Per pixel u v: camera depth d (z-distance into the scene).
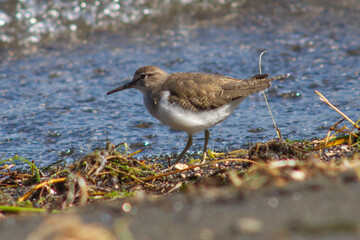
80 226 4.86
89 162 8.63
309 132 11.09
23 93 14.05
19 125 12.08
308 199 5.09
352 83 14.01
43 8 18.03
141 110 13.20
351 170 6.03
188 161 10.29
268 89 13.95
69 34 18.42
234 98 9.62
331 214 4.68
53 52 17.22
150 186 8.51
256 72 14.96
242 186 5.91
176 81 9.74
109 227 4.95
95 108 13.19
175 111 9.48
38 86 14.55
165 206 5.41
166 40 18.08
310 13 20.30
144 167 9.22
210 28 19.16
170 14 20.11
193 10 20.48
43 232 4.79
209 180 7.97
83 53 17.09
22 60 16.53
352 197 5.04
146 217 5.09
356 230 4.33
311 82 14.22
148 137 11.62
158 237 4.57
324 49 16.80
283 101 13.25
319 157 9.04
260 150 9.10
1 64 16.16
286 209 4.90
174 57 16.39
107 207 6.07
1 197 7.38
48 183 8.10
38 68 15.85
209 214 4.96
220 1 20.92
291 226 4.52
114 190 8.18
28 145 11.12
